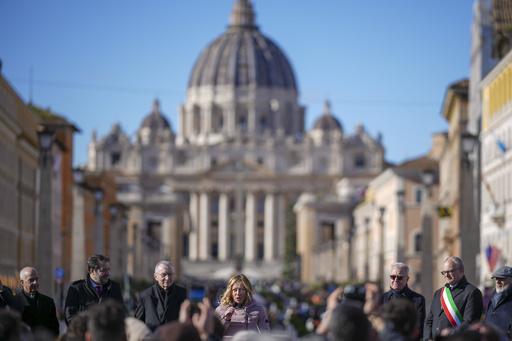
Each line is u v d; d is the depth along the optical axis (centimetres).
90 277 2369
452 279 2341
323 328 1456
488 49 9200
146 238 19750
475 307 2311
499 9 9256
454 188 10612
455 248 10044
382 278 8288
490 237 8594
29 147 10650
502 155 8075
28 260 10650
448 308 2322
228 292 2327
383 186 18112
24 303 2405
